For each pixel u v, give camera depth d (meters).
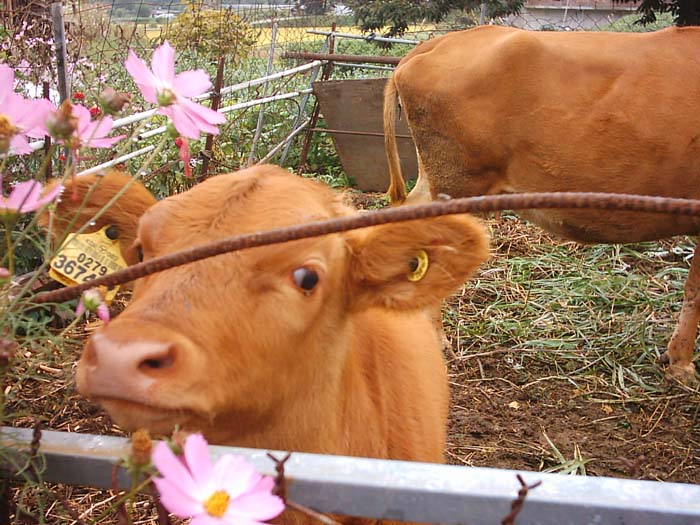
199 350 0.87
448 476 0.71
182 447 0.68
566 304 3.00
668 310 2.99
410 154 4.87
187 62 4.84
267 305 0.94
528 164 2.80
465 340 2.75
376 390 1.29
